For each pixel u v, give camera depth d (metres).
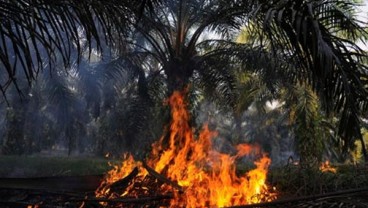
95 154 17.84
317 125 9.55
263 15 3.54
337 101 3.21
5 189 4.75
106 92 9.93
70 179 5.94
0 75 8.91
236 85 9.68
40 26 2.71
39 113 14.29
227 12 7.05
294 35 3.21
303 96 9.15
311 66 3.15
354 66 3.16
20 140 14.67
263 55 7.41
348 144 3.34
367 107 3.15
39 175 9.56
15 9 2.54
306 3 3.10
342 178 5.31
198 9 8.00
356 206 3.76
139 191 4.80
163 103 8.97
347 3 3.80
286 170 5.73
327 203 3.88
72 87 10.48
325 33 3.21
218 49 8.38
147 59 9.64
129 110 10.38
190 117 8.42
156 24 7.97
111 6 3.61
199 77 9.61
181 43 8.45
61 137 19.30
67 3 2.96
